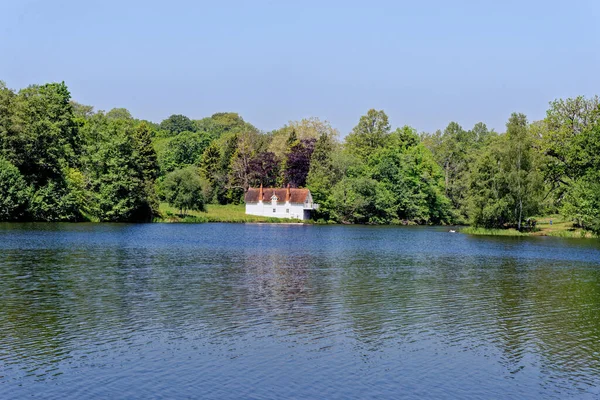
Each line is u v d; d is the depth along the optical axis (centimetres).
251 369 2648
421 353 2939
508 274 5650
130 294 4194
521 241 10175
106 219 13588
